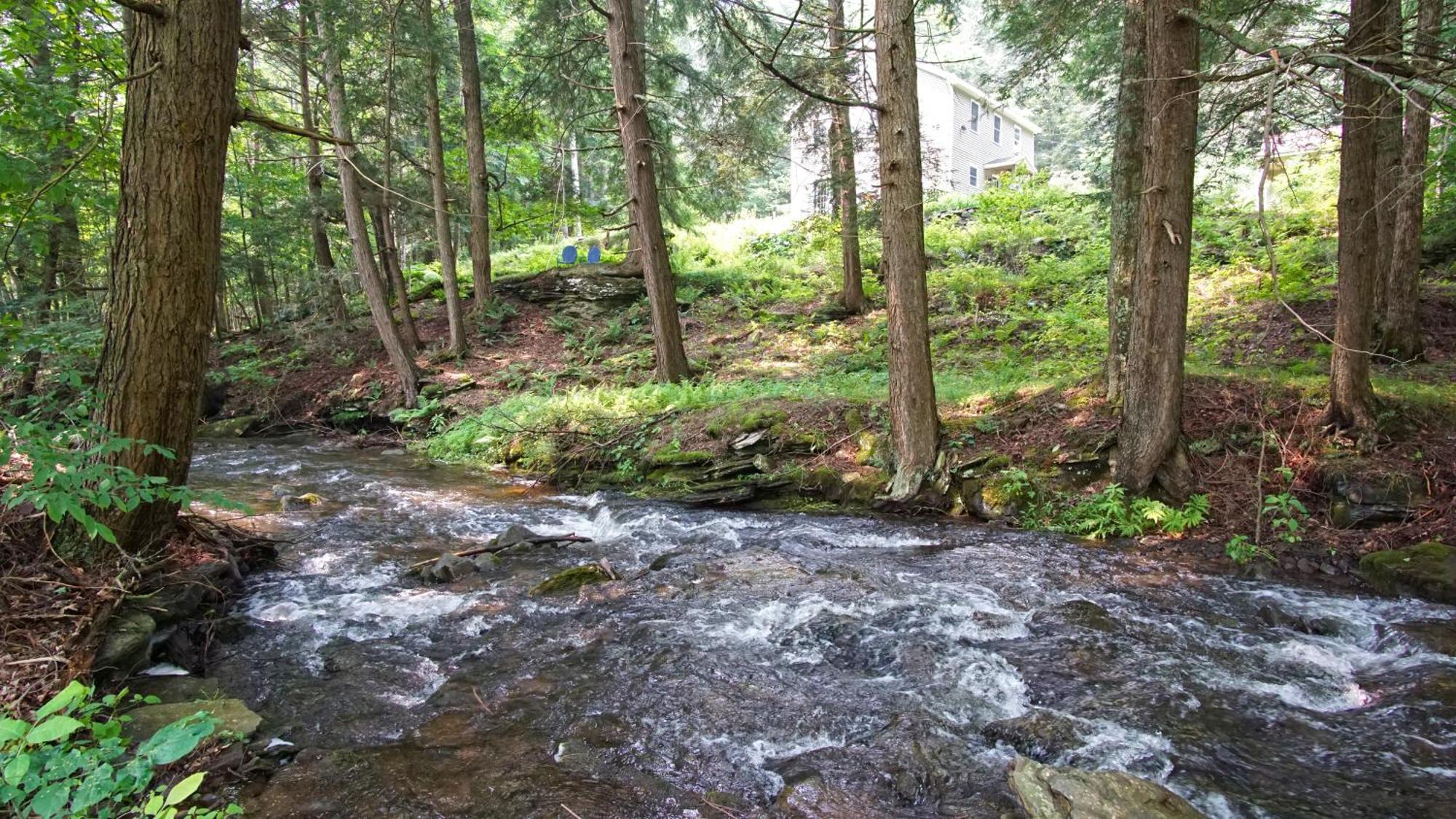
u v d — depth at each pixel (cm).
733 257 2233
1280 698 439
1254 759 374
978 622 547
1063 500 819
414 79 1597
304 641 528
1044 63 1118
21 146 735
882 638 521
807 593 609
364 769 362
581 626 556
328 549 746
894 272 872
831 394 1111
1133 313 789
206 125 495
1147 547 726
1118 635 526
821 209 2162
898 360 885
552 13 1578
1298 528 691
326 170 1661
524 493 1052
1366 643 519
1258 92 519
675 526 849
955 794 343
